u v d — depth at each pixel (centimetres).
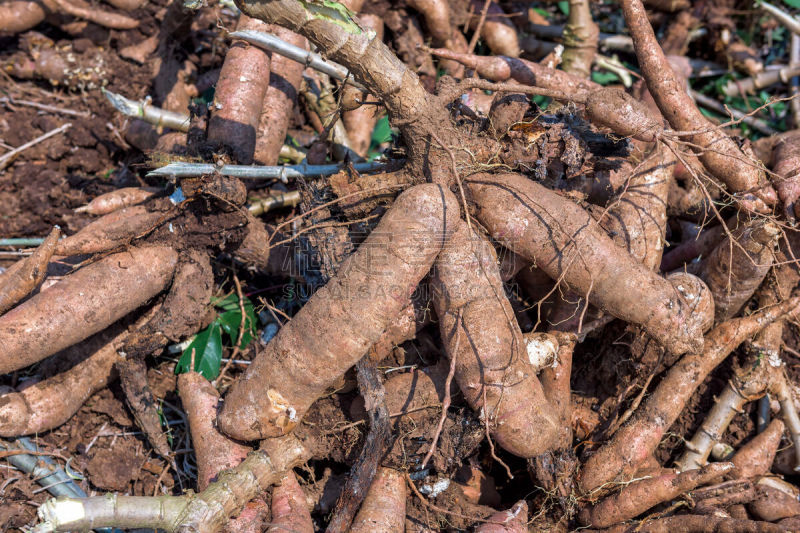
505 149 113
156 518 104
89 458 118
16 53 146
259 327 129
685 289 112
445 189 107
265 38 118
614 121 110
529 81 132
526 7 155
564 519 113
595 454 114
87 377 119
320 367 106
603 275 109
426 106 108
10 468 115
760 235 113
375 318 105
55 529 101
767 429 119
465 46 148
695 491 114
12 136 141
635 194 118
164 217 116
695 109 116
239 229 119
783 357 125
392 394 112
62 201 136
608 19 166
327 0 100
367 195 114
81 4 146
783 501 114
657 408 114
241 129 121
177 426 123
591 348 124
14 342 109
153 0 144
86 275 113
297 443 110
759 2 149
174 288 118
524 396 107
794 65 153
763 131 151
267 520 109
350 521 108
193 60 145
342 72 121
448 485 113
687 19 154
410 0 139
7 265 132
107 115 142
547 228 110
